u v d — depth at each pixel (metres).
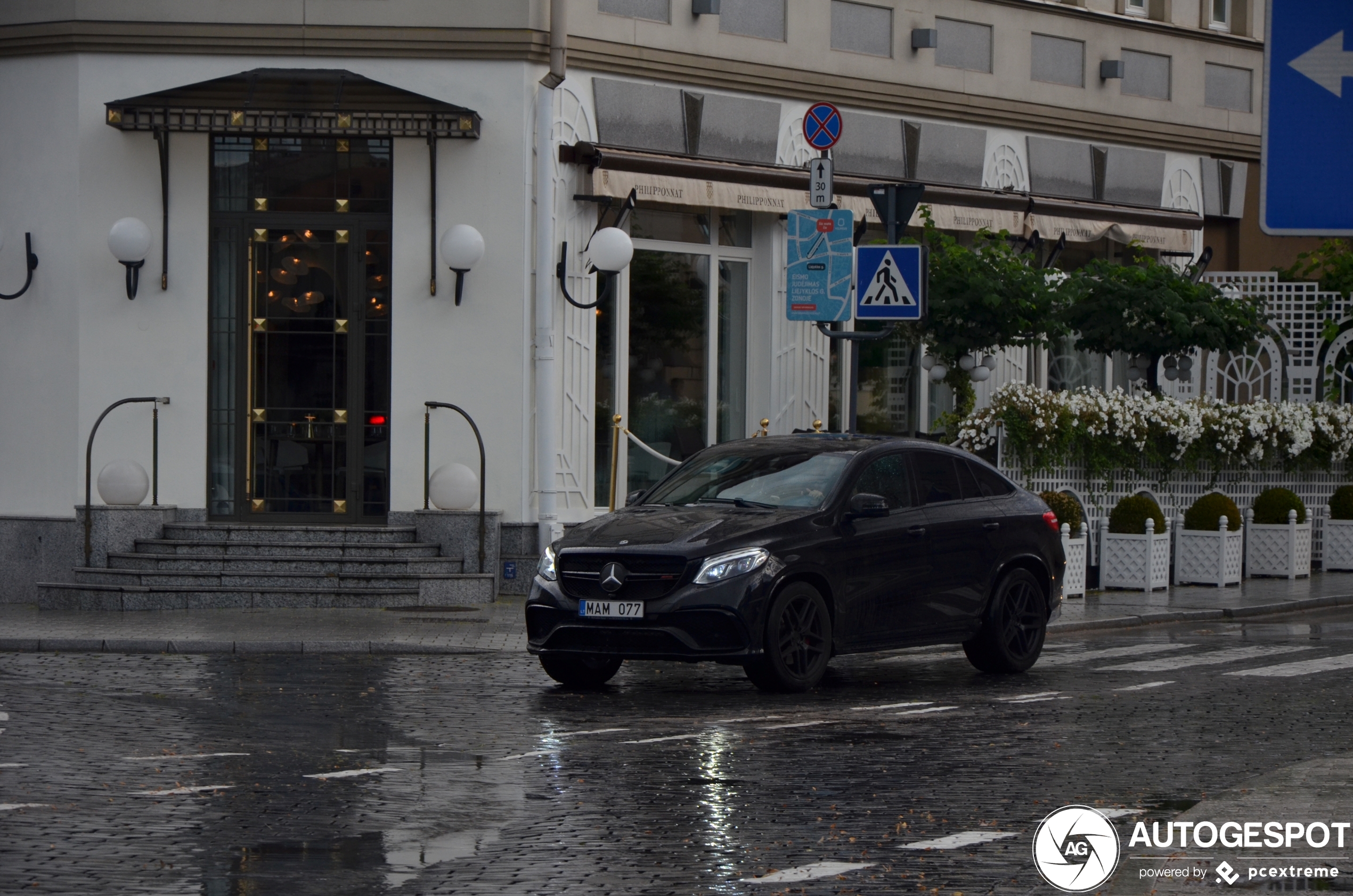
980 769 9.49
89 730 10.53
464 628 16.44
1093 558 21.73
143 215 19.64
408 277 19.77
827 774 9.29
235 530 19.11
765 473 13.64
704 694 12.64
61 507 19.69
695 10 21.45
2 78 20.05
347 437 19.80
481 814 8.17
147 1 19.48
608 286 21.11
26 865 7.04
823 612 12.81
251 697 12.12
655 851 7.41
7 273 20.02
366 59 19.62
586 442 20.55
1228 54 28.38
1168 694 12.75
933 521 13.70
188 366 19.66
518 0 19.61
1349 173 5.11
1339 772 9.24
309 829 7.79
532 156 19.80
